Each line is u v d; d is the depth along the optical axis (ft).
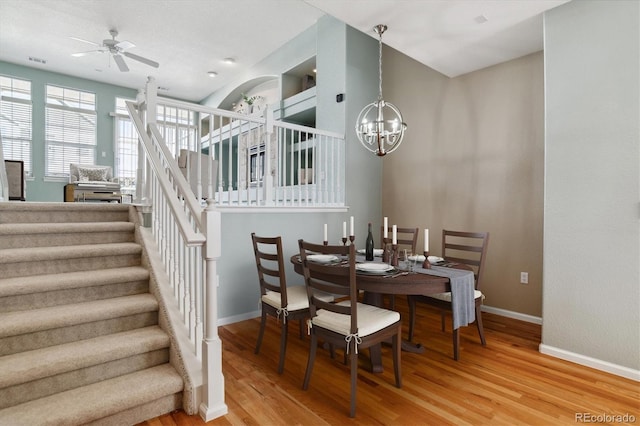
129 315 7.09
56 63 22.67
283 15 15.85
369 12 9.05
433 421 5.97
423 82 14.37
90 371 6.00
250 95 23.91
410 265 8.26
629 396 6.75
